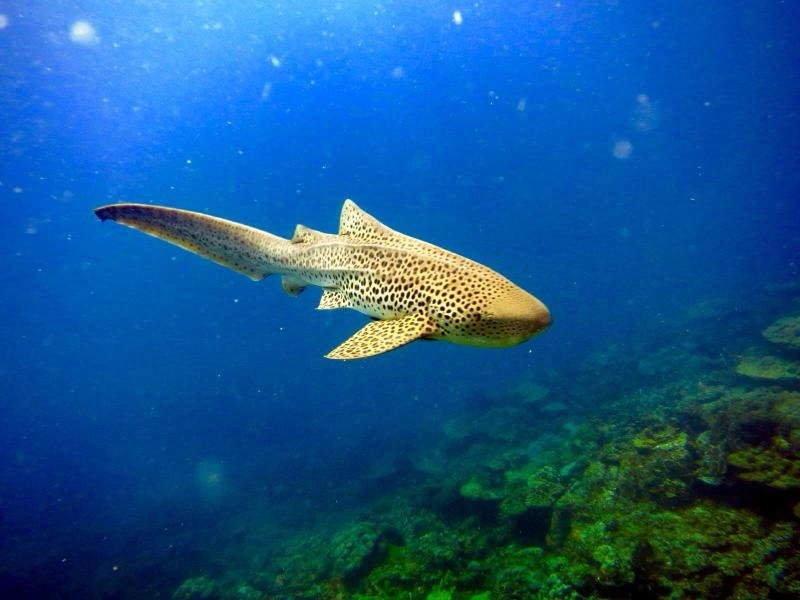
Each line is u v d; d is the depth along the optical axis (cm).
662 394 1383
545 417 1753
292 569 1342
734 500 721
